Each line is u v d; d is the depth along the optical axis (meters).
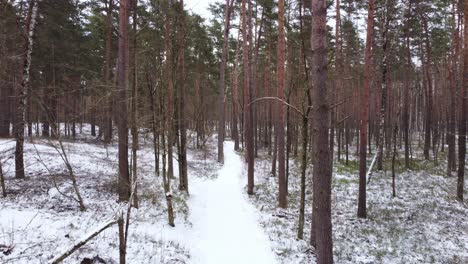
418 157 28.23
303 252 9.27
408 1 18.86
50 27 18.28
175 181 17.81
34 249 6.91
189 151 30.47
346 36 28.02
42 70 22.02
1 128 22.52
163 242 8.74
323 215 5.67
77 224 8.91
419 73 35.44
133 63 11.56
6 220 8.51
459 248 10.54
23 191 11.65
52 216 9.38
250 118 16.89
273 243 9.88
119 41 11.46
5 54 11.38
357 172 22.89
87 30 25.42
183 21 13.93
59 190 11.31
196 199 14.95
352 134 38.81
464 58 16.55
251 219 12.32
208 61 29.00
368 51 13.66
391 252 9.87
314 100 5.70
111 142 26.86
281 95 14.38
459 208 15.13
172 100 13.00
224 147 37.59
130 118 11.30
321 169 5.68
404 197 16.89
